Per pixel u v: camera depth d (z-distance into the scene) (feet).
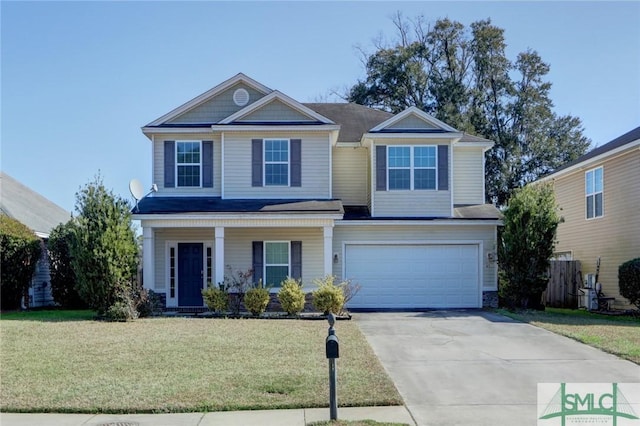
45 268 76.95
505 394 29.09
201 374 31.76
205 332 45.75
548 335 45.83
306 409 26.35
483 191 75.31
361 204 73.51
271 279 67.51
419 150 68.80
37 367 33.35
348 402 27.04
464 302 67.51
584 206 78.07
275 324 51.31
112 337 43.06
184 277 67.92
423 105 131.75
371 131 68.33
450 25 136.26
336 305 57.41
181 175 68.90
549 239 62.44
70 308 71.41
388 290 67.51
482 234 67.92
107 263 54.85
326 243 62.18
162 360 35.19
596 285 71.05
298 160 67.72
